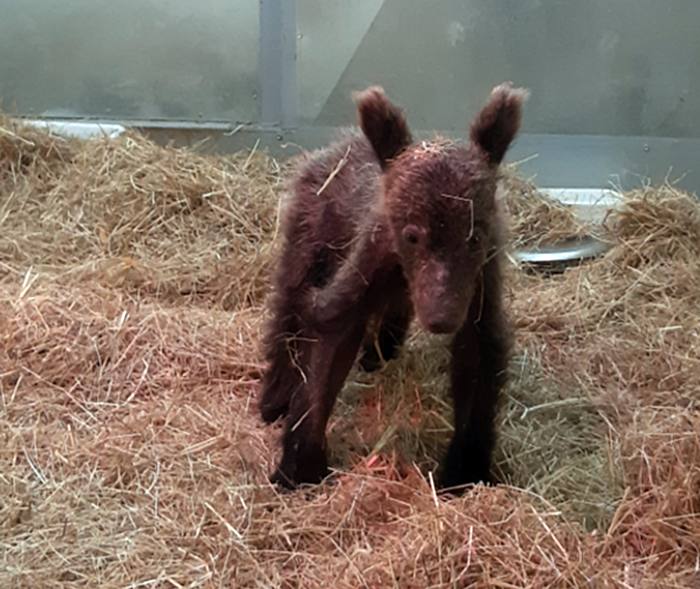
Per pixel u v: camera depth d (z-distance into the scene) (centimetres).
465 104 191
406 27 187
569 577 93
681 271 157
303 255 117
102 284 151
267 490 109
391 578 92
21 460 114
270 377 122
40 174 175
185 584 96
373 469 113
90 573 97
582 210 179
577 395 131
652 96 188
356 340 109
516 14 185
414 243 96
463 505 100
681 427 116
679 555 100
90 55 192
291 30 188
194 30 189
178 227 166
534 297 153
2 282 151
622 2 184
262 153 185
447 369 132
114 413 124
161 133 194
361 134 123
